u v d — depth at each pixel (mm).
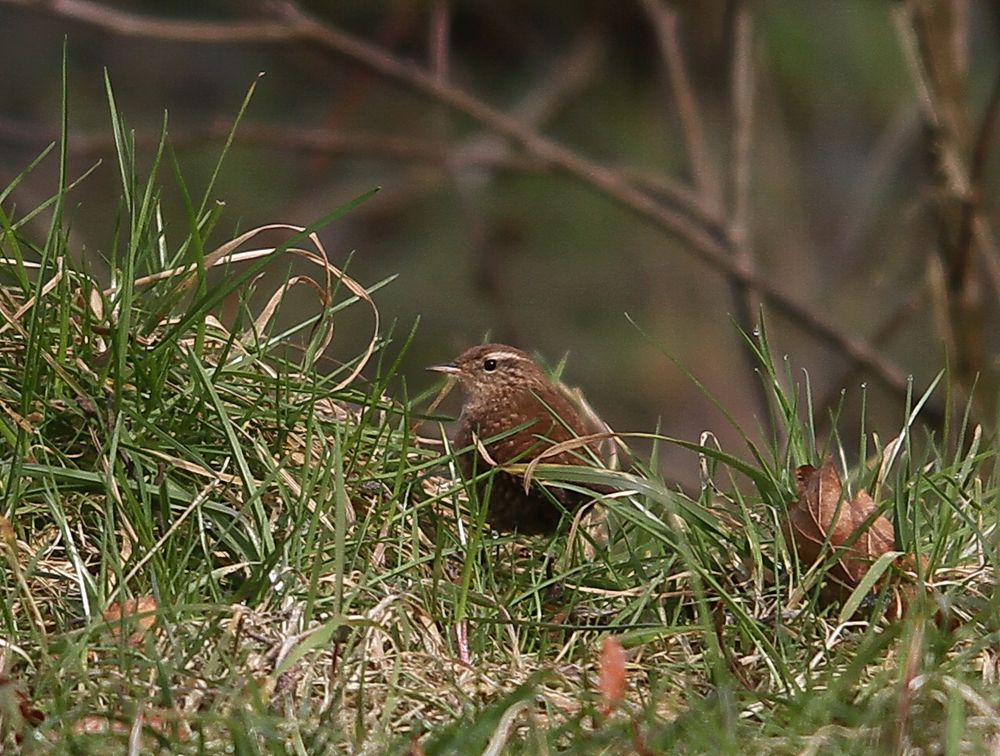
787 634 8305
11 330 9477
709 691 7891
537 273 27000
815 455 9820
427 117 28453
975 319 19312
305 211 25344
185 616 8008
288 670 7578
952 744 6703
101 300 9406
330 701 7426
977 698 7125
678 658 8320
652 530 8727
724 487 14930
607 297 26969
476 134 28078
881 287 26859
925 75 19750
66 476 8664
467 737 6945
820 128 28844
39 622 7789
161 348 9109
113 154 22516
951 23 19703
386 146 21219
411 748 6848
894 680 7531
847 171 28547
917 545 8297
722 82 26797
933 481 9250
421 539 9188
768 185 27844
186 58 28578
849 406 23844
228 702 7258
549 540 9641
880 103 28812
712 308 27047
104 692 7312
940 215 19406
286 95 28875
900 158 26609
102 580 8039
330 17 28203
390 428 9883
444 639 8383
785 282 26938
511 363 10562
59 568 8461
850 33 29016
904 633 7539
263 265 9234
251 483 8758
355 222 26422
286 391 9484
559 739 7234
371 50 20156
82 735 6883
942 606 8047
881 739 7016
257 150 26562
